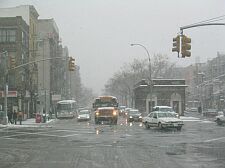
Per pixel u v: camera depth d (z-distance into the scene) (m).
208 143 25.78
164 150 21.73
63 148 23.27
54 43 117.38
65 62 141.62
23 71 75.94
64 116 80.81
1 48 72.31
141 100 94.25
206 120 64.88
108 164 16.45
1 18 73.06
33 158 18.84
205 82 132.12
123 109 93.06
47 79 107.31
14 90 70.44
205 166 15.70
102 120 53.81
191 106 156.38
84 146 24.28
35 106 87.94
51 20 118.31
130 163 16.69
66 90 143.62
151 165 16.05
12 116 55.12
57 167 15.81
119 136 31.75
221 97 112.75
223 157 18.52
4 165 16.56
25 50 79.06
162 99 92.88
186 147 23.30
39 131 39.31
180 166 15.71
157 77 119.38
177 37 29.20
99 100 61.06
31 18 89.00
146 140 28.06
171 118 39.94
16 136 32.97
